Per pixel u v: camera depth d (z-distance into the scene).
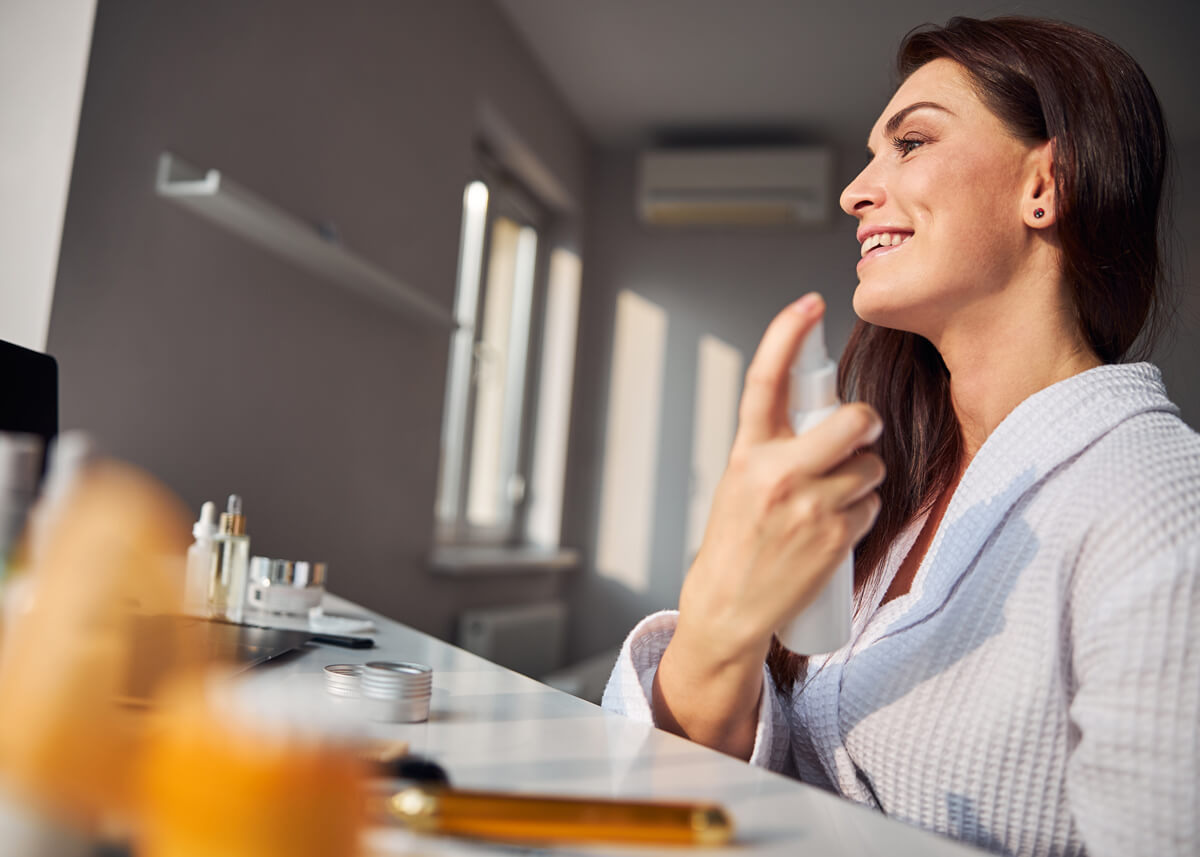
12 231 1.50
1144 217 0.73
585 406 4.41
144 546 0.26
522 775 0.43
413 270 2.77
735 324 4.29
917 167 0.77
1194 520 0.53
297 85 2.10
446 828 0.33
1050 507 0.62
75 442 0.28
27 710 0.24
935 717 0.63
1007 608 0.62
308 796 0.23
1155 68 3.31
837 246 4.21
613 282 4.45
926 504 0.84
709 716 0.59
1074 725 0.57
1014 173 0.75
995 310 0.76
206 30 1.78
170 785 0.23
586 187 4.43
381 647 0.87
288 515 2.18
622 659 0.66
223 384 1.89
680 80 3.76
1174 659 0.48
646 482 4.30
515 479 4.11
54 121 1.51
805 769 0.75
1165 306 1.15
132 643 0.25
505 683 0.71
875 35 3.29
